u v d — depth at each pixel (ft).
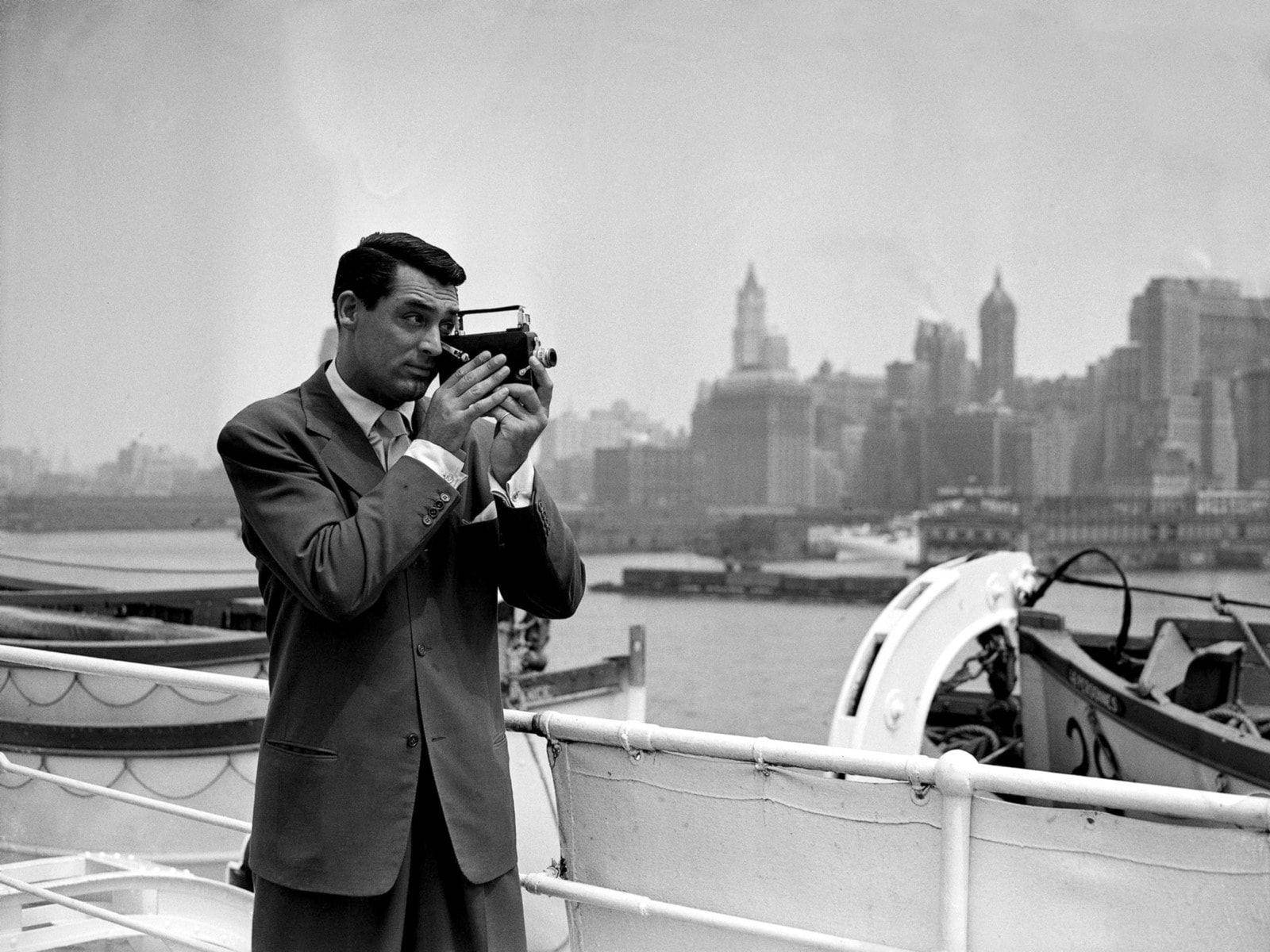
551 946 14.79
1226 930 5.28
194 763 17.44
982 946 5.79
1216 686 14.73
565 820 7.12
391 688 5.66
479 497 6.09
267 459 5.70
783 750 6.19
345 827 5.56
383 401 6.02
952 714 17.28
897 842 5.99
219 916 10.80
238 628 26.32
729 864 6.51
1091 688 13.85
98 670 8.16
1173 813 5.24
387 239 5.91
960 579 13.78
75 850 17.47
